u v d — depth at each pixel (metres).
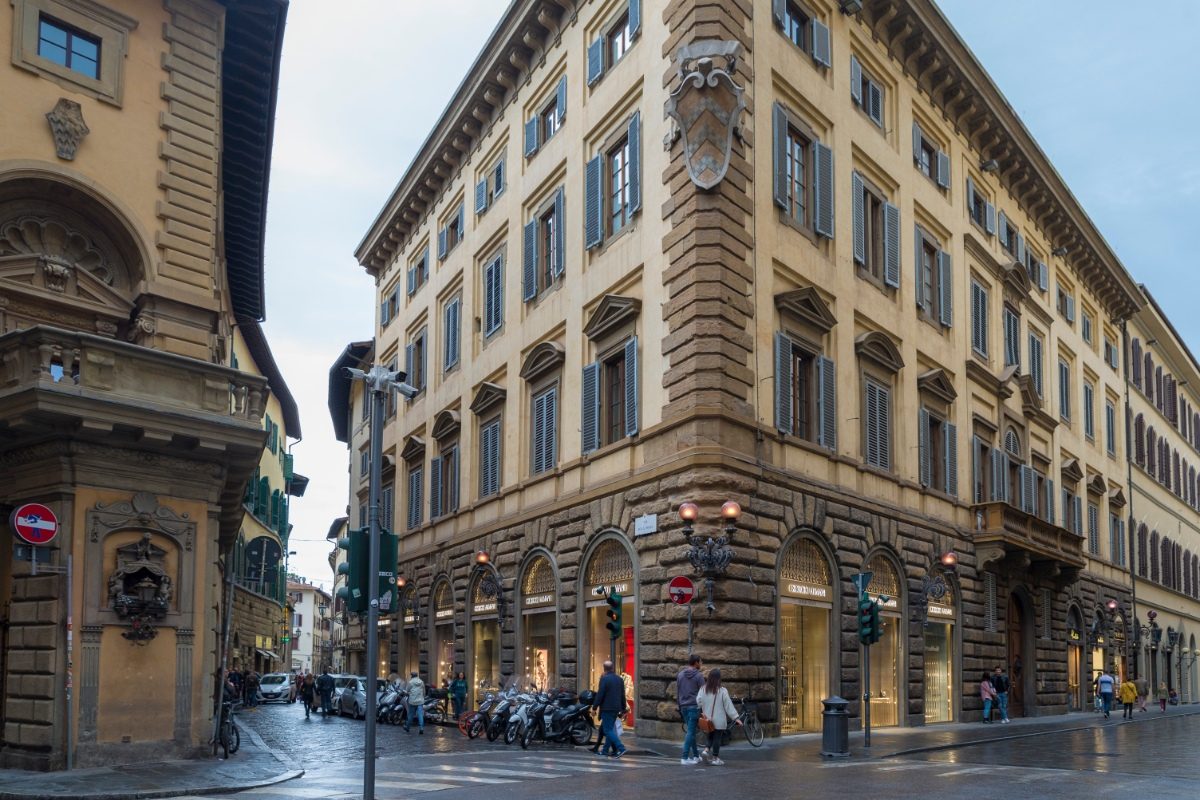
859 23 30.34
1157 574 56.16
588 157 29.56
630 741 22.70
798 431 25.88
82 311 19.00
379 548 11.88
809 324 26.38
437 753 21.41
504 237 35.28
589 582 27.16
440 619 37.34
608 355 27.17
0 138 18.11
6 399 16.41
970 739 24.84
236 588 50.72
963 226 35.34
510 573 31.20
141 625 17.45
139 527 17.73
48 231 18.89
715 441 22.81
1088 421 47.78
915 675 28.83
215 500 18.89
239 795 14.21
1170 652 57.19
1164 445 60.38
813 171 27.41
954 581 31.70
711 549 22.27
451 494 37.69
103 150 19.27
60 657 16.59
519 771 17.36
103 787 14.26
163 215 19.81
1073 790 14.67
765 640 23.23
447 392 38.97
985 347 36.09
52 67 18.86
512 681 27.95
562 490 28.94
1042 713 37.34
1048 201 42.16
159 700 17.59
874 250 30.22
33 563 16.12
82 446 17.16
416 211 44.44
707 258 23.64
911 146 32.47
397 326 47.06
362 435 54.31
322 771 17.64
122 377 17.45
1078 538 39.00
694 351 23.36
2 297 18.12
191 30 20.80
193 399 18.27
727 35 24.69
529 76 33.75
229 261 31.03
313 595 148.12
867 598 22.06
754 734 22.06
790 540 24.58
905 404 30.14
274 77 23.36
